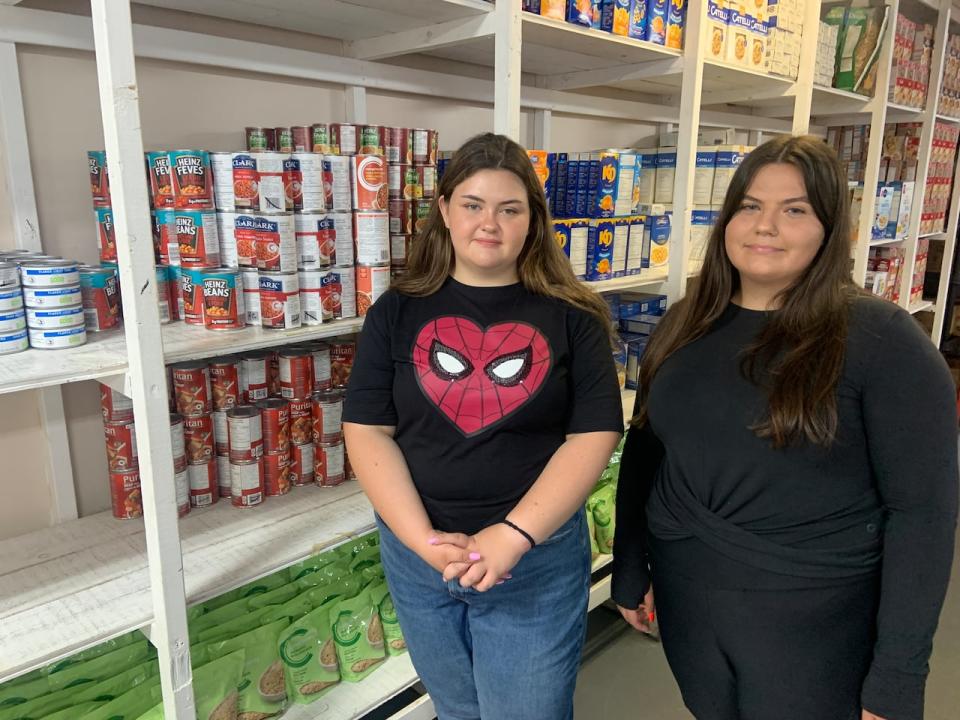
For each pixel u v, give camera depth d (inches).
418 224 65.2
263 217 52.9
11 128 54.6
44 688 53.2
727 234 44.2
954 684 81.4
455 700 54.9
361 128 61.2
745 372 42.4
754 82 98.7
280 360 65.1
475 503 48.9
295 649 63.5
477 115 91.5
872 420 38.7
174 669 47.5
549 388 48.6
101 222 56.1
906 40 124.7
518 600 49.6
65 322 45.9
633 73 88.4
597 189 79.1
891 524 39.6
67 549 56.1
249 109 69.3
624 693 82.0
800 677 42.3
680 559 46.5
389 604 70.0
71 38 56.1
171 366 60.6
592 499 84.4
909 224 140.3
